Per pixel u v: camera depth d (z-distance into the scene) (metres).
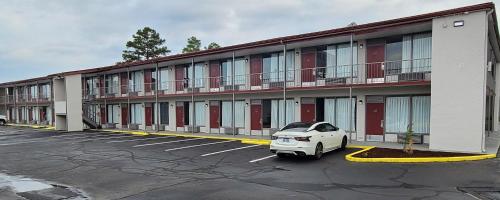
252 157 13.91
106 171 11.72
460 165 11.20
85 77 36.50
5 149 18.53
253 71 22.73
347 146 15.70
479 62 12.97
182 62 26.39
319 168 11.32
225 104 24.50
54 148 18.38
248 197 8.09
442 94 13.72
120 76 32.72
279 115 21.53
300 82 20.25
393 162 11.98
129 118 29.59
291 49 20.73
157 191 8.87
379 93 17.52
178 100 27.47
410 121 16.69
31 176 11.22
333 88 17.69
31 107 46.19
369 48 17.89
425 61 16.16
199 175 10.71
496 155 12.62
